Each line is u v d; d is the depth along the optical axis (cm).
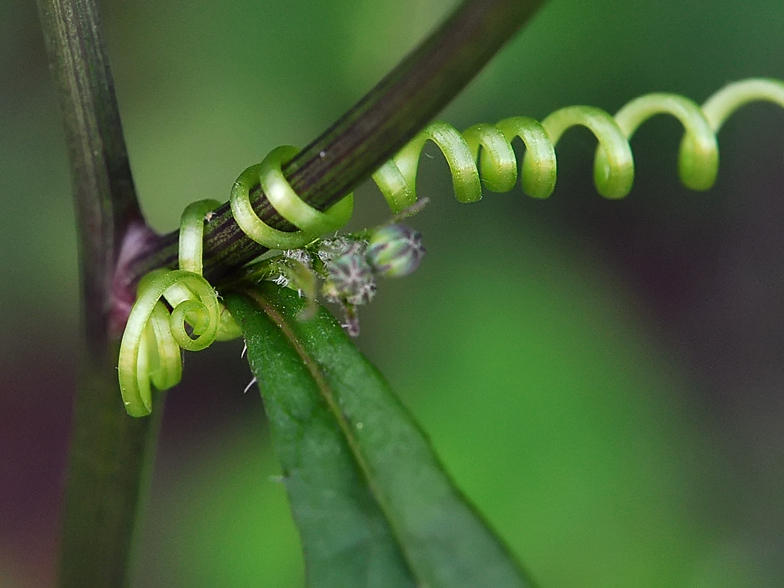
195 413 34
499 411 27
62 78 21
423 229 30
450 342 28
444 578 18
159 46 28
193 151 28
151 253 21
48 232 30
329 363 19
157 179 28
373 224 30
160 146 28
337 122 19
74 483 21
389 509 18
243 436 29
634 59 28
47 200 30
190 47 28
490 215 30
